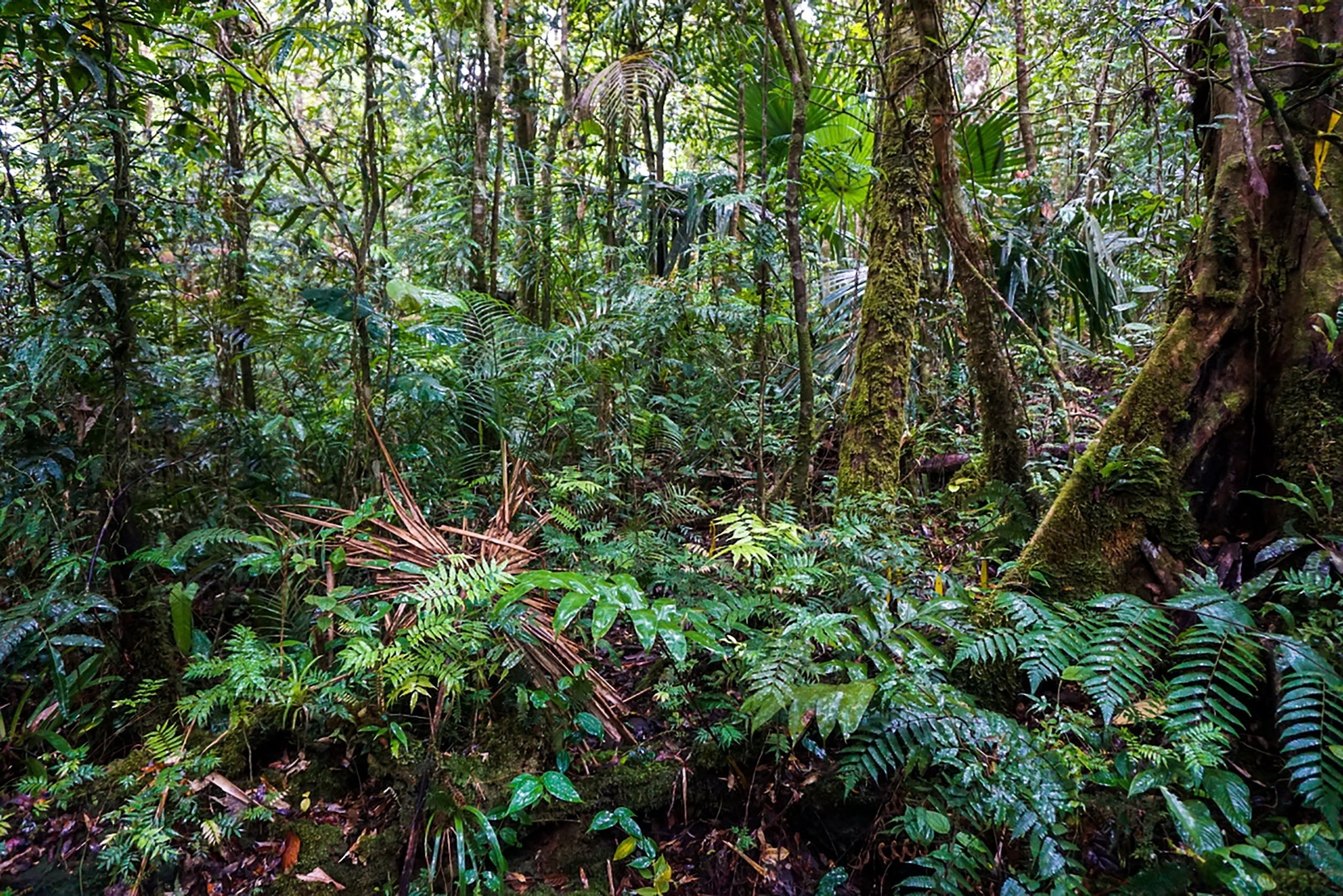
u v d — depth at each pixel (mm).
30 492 2406
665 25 4281
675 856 2041
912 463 3971
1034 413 3879
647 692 2490
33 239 2926
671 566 2471
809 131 4617
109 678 2361
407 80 3455
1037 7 4926
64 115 2371
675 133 5570
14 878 1983
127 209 2393
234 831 2045
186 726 2293
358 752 2250
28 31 2254
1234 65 1931
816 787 2057
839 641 1956
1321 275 2238
